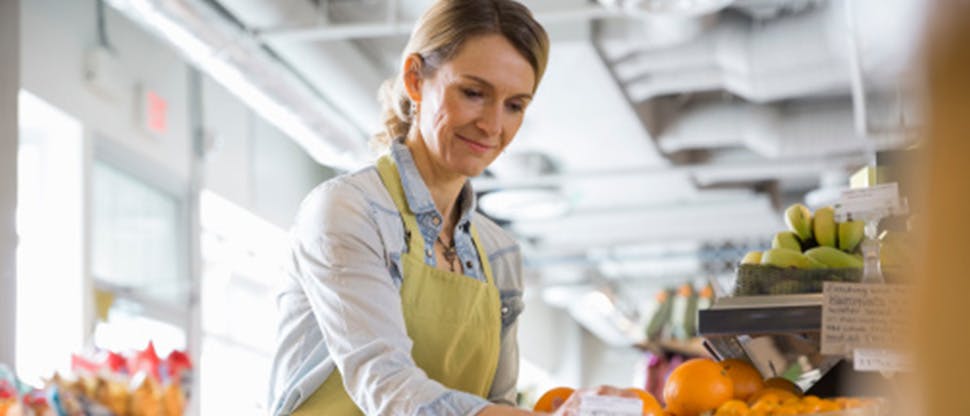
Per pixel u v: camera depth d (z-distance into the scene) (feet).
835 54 24.84
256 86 22.18
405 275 6.48
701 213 36.99
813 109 29.40
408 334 6.47
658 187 34.65
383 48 24.99
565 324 55.16
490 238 7.22
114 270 21.31
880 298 5.87
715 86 27.09
